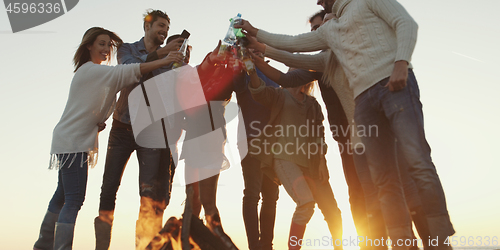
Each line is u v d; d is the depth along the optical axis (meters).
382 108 2.05
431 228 1.77
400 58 1.94
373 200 2.27
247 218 3.05
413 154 1.86
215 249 2.16
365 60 2.13
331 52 2.64
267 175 3.02
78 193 2.58
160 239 2.07
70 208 2.52
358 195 2.82
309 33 2.58
